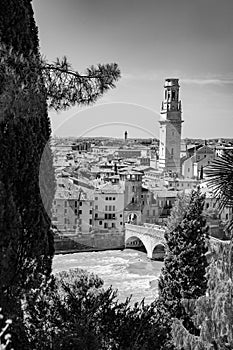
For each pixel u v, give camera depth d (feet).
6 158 12.11
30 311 14.57
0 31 12.30
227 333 20.02
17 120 11.75
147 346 15.80
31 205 13.06
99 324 15.62
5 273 12.19
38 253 13.37
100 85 12.51
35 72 11.51
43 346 13.73
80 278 18.88
